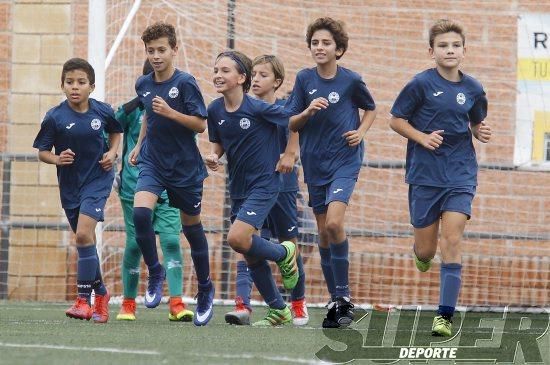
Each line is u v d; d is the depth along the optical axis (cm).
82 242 2270
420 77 2156
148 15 3516
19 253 3469
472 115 2189
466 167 2138
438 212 2145
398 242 3553
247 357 1533
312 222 3400
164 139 2228
